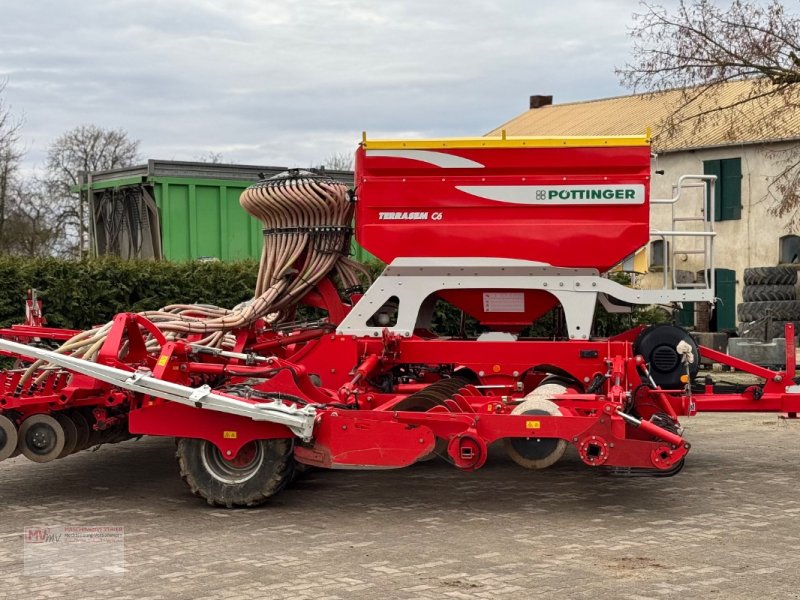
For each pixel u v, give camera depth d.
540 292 8.42
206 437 7.24
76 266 13.18
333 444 7.18
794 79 19.75
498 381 8.27
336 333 8.42
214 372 7.68
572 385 8.41
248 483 7.30
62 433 7.48
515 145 8.18
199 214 16.33
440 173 8.27
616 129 37.38
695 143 32.25
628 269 8.76
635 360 8.00
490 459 9.76
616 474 7.12
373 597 5.21
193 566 5.88
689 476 8.66
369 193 8.30
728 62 19.94
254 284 14.49
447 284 8.33
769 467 9.07
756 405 8.24
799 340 24.27
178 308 9.15
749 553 6.06
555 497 7.86
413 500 7.78
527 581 5.48
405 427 7.10
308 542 6.43
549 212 8.22
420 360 8.34
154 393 7.13
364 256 10.37
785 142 30.34
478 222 8.27
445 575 5.62
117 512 7.41
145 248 16.14
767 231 31.25
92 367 7.23
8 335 9.15
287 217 8.80
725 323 32.34
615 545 6.28
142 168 16.05
